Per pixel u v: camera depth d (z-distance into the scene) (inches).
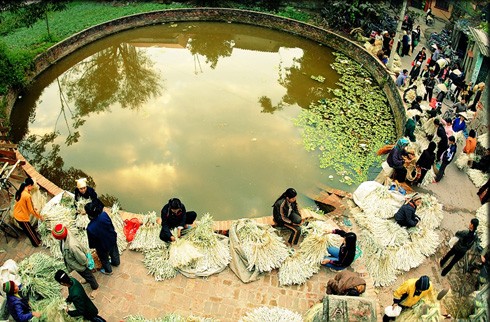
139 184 462.6
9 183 371.9
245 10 877.2
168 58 770.2
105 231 291.6
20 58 644.1
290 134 555.8
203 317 290.4
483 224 377.1
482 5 669.9
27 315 251.9
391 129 575.2
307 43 839.1
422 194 430.3
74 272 315.6
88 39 786.2
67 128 566.9
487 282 306.0
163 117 584.7
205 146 524.7
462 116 493.4
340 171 489.4
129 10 864.3
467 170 466.6
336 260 322.3
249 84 685.3
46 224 337.1
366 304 241.6
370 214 382.9
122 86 676.1
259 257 317.1
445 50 708.0
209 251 324.2
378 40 732.0
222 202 440.1
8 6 705.6
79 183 332.5
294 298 307.7
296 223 337.4
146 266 323.6
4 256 328.2
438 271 345.7
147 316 290.8
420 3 902.4
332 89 676.1
